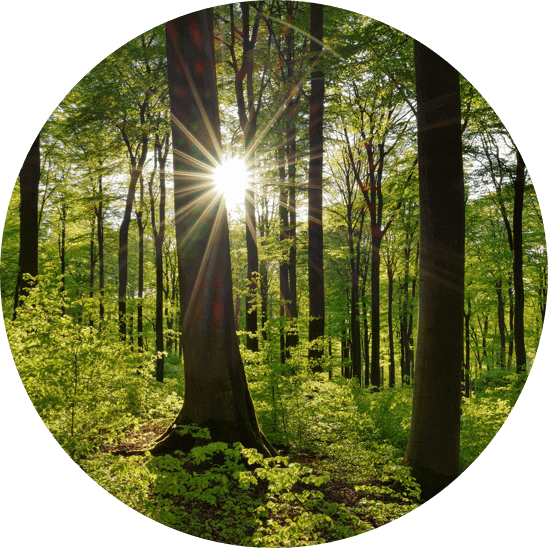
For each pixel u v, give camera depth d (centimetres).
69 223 1353
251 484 564
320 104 1156
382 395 919
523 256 1228
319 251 1142
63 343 574
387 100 1123
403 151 1305
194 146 645
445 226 586
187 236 640
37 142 884
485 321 1742
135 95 1174
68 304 634
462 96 918
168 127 1185
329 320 1709
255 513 480
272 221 1678
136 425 555
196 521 460
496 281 1355
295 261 1506
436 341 591
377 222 1328
